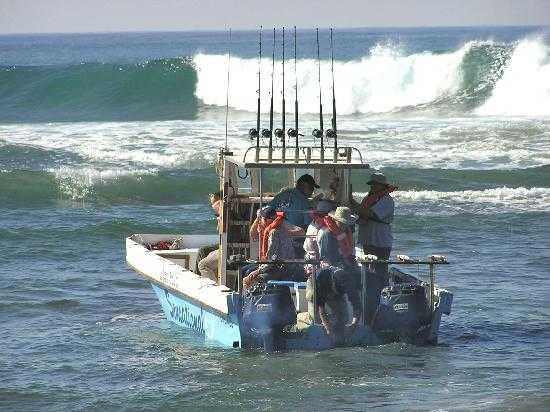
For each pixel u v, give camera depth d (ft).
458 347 107.45
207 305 104.83
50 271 148.97
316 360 100.42
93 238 173.99
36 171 224.12
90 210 204.74
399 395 91.04
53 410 89.51
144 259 121.90
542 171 238.07
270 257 106.11
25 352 107.96
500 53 391.65
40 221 190.39
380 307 103.30
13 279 143.02
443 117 362.53
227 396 91.91
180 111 396.37
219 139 282.77
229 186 110.11
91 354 106.83
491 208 203.31
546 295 132.46
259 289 101.24
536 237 175.32
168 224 185.88
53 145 271.49
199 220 192.03
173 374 98.73
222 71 406.00
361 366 99.04
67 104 417.69
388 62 394.93
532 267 150.41
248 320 101.35
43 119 392.68
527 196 215.10
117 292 136.77
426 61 394.11
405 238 174.60
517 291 134.62
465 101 385.09
